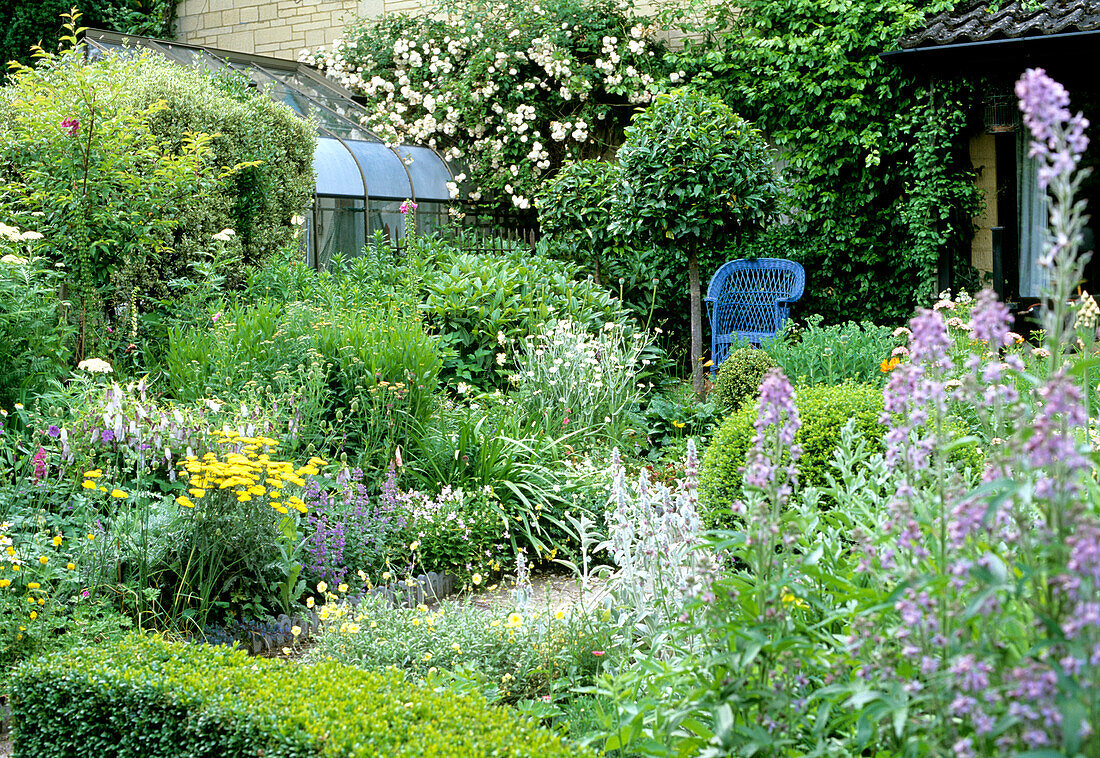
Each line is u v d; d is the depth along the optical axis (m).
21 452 4.93
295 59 14.61
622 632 3.61
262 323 6.48
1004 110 9.73
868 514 2.84
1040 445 1.62
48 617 3.80
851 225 10.82
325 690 2.82
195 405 5.59
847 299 10.98
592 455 6.87
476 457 6.02
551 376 7.52
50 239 6.47
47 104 6.46
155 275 7.64
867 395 5.02
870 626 1.99
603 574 4.54
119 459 4.77
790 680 2.17
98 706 3.03
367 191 11.36
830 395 5.06
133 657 3.17
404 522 5.32
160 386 6.39
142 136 6.93
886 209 10.70
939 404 1.97
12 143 6.67
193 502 4.30
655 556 3.32
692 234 9.48
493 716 2.70
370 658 3.67
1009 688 1.64
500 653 3.62
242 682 2.93
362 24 13.56
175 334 6.75
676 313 11.21
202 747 2.73
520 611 3.86
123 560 4.27
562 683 3.43
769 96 11.10
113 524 4.28
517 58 12.23
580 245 10.90
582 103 12.48
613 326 8.21
